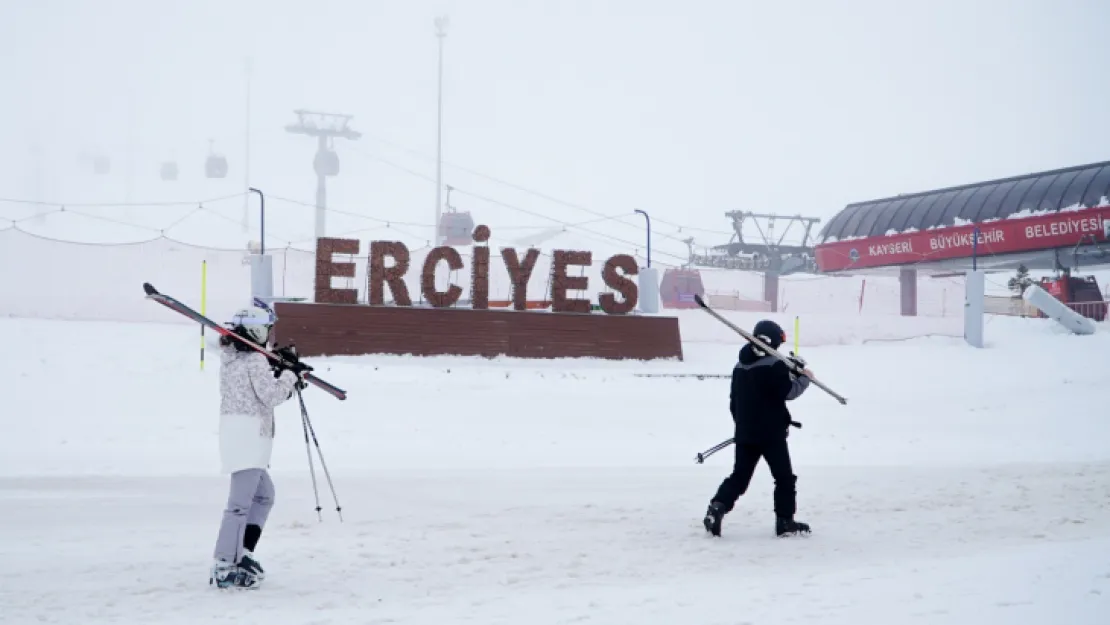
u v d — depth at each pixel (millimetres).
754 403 7816
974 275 33781
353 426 15125
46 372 19094
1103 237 40781
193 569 6402
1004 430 16547
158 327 26734
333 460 11961
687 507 9031
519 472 11180
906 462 12578
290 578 6184
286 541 7289
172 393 17719
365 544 7211
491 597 5727
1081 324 35656
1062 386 24453
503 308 28875
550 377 23750
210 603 5543
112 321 27734
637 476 11016
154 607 5441
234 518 5992
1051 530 7918
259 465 6078
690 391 21984
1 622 5082
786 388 7738
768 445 7758
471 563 6680
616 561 6770
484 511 8680
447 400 18750
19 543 7105
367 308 26453
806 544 7383
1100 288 49781
